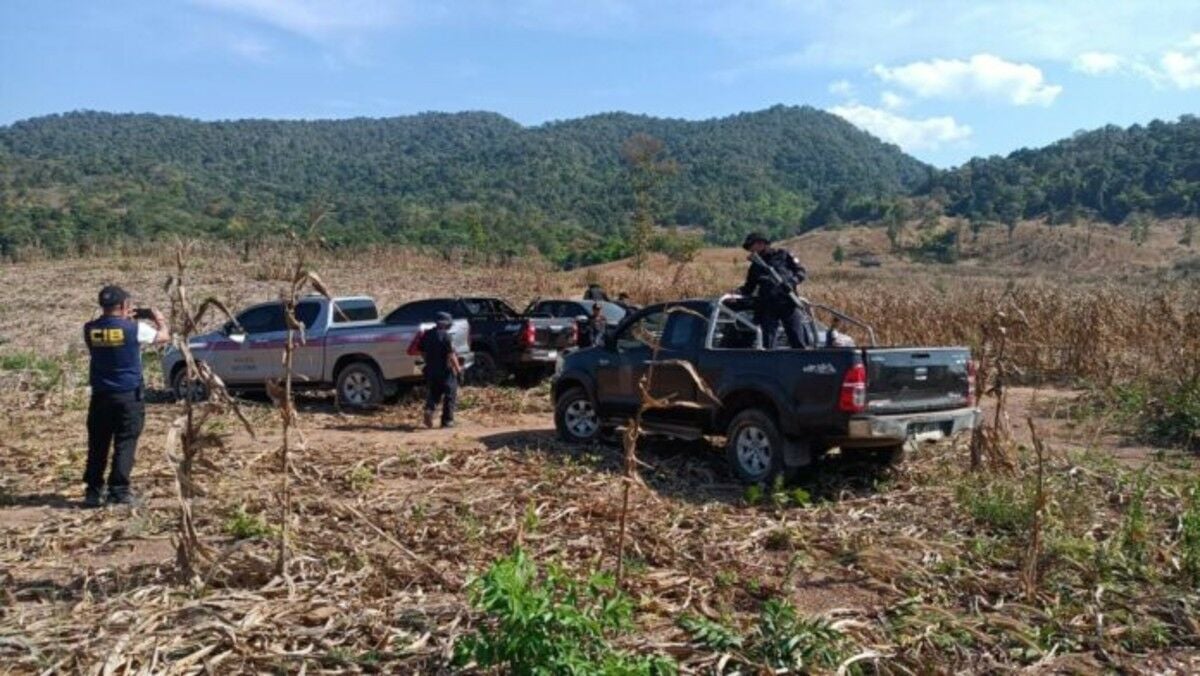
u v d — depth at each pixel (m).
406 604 5.64
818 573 6.74
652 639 5.21
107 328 8.41
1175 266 80.88
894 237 107.00
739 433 9.45
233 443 11.48
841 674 4.89
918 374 9.05
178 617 5.39
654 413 10.42
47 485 9.36
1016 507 7.72
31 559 6.88
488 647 4.29
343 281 36.75
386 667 4.87
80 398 15.23
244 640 5.09
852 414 8.63
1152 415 13.04
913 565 6.71
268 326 15.44
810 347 10.34
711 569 6.70
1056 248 94.31
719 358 9.70
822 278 64.56
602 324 17.25
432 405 13.16
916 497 8.73
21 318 27.67
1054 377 18.83
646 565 6.77
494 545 7.14
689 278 33.88
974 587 6.32
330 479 9.35
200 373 6.37
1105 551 6.78
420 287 35.56
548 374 17.47
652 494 8.39
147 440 11.76
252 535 7.25
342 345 14.70
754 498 8.60
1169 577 6.53
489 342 17.23
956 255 98.88
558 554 6.86
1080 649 5.46
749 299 10.35
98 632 5.16
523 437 11.99
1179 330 16.48
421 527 7.50
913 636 5.50
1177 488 8.75
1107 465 9.75
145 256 45.91
